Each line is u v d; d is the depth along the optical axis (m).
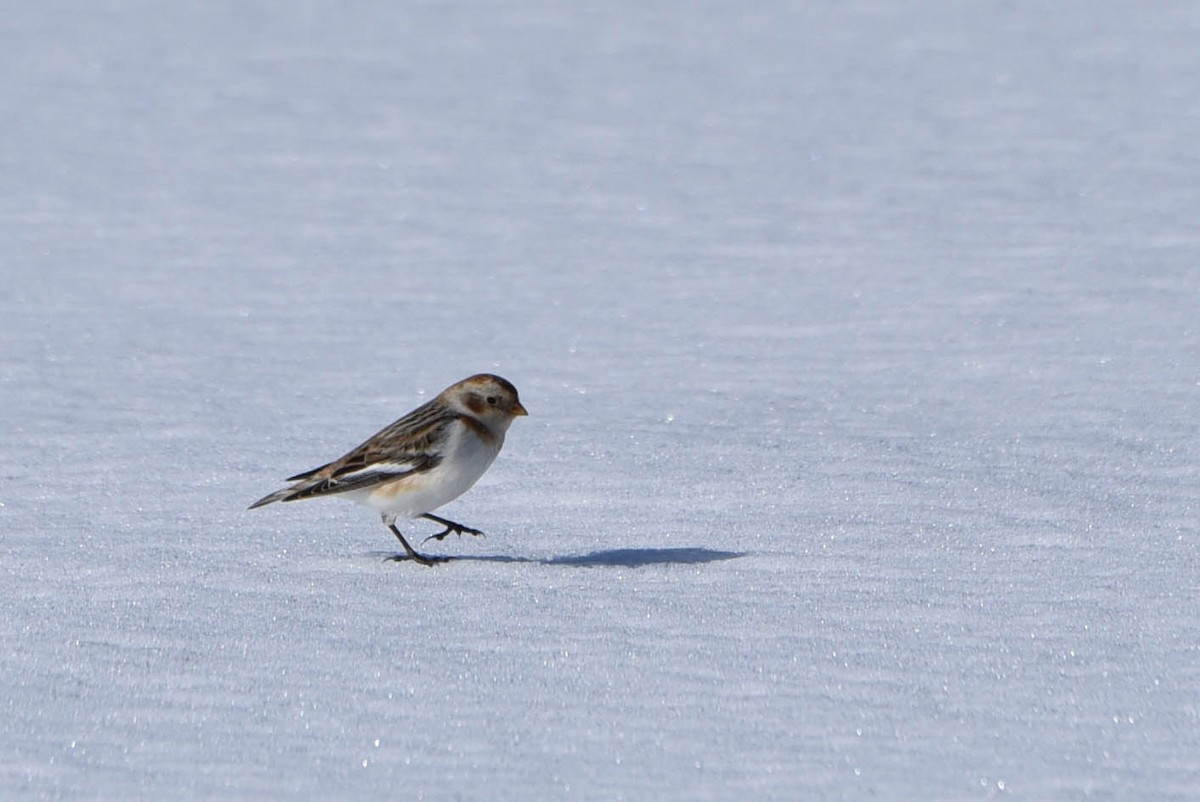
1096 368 13.80
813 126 27.83
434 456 8.66
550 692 6.53
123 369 14.34
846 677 6.66
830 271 18.28
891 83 31.62
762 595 7.91
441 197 23.14
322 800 5.55
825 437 11.74
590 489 10.38
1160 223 20.02
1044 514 9.52
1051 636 7.15
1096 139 25.80
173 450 11.59
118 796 5.59
